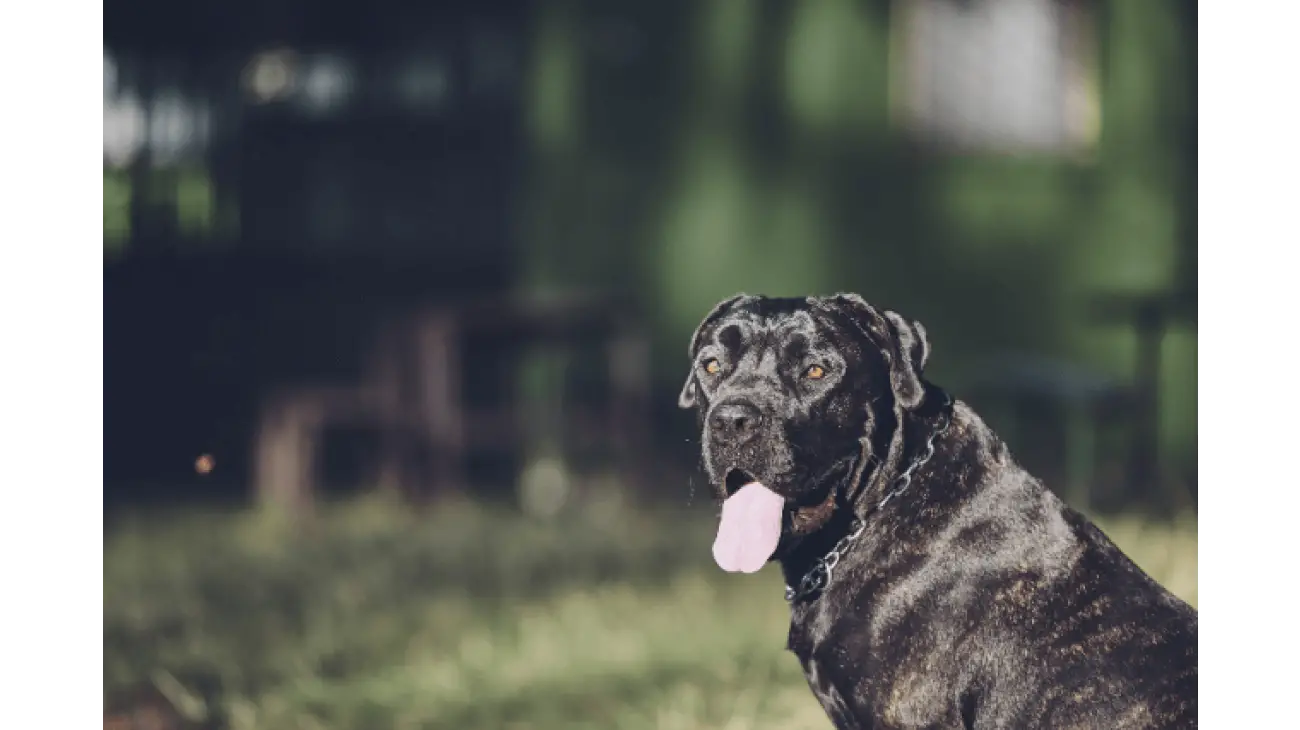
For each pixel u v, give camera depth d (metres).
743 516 4.01
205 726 5.94
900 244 11.48
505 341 11.46
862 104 11.48
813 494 4.02
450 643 6.86
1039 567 3.96
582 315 10.97
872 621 4.01
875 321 4.05
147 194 11.60
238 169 11.70
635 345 11.03
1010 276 11.46
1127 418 10.66
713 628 6.71
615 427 10.95
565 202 11.74
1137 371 11.11
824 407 3.98
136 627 7.15
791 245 11.54
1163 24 11.37
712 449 4.01
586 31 11.73
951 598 3.97
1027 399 10.85
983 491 4.03
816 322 4.04
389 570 8.36
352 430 11.41
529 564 8.44
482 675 6.40
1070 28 11.44
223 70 11.67
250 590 7.98
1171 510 9.43
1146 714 3.83
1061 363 11.45
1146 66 11.39
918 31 11.45
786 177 11.55
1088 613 3.93
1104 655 3.88
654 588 7.68
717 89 11.62
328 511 10.26
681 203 11.68
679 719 5.62
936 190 11.45
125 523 9.84
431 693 6.20
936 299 11.45
